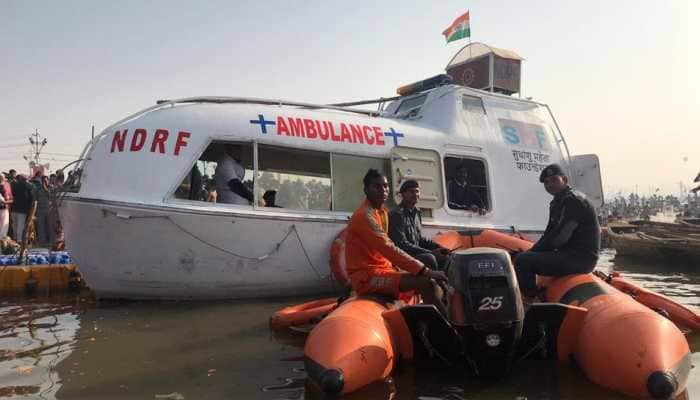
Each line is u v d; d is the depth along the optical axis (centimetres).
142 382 411
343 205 779
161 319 617
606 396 376
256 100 775
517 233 909
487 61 1118
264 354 484
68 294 809
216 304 695
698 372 421
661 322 396
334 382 361
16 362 460
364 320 420
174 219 664
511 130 970
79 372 434
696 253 1212
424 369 442
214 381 413
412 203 631
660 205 8069
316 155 779
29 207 1169
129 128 695
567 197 545
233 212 688
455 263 431
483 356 406
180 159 687
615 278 633
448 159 894
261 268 712
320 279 750
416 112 950
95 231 671
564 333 441
